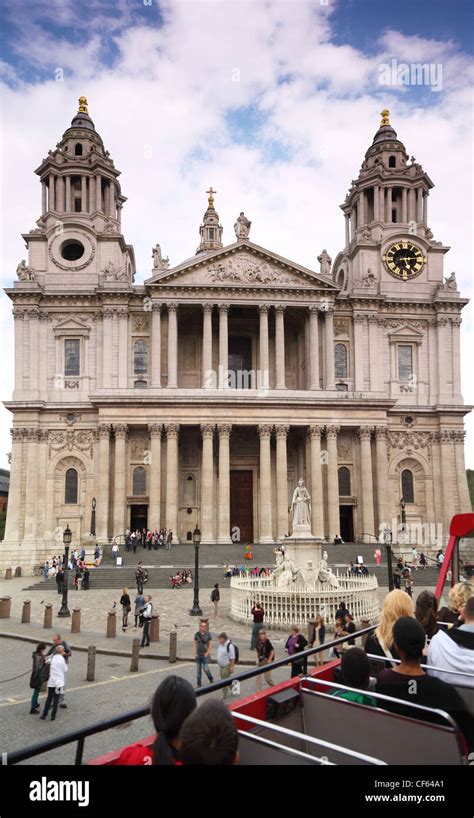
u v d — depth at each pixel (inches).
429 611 408.5
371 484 2913.4
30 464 2915.8
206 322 2977.4
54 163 3223.4
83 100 3459.6
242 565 2281.0
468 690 295.3
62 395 3021.7
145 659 1069.8
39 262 3129.9
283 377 2965.1
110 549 2561.5
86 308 3083.2
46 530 2901.1
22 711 782.5
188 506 3051.2
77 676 954.1
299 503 1428.4
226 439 2829.7
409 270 3270.2
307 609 1242.6
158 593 1983.3
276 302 3014.3
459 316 3243.1
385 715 251.3
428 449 3147.1
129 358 3061.0
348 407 2930.6
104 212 3319.4
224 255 3024.1
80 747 215.3
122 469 2797.7
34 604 1776.6
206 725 191.5
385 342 3221.0
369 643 407.8
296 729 275.7
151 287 2974.9
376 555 2405.3
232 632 1270.9
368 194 3437.5
